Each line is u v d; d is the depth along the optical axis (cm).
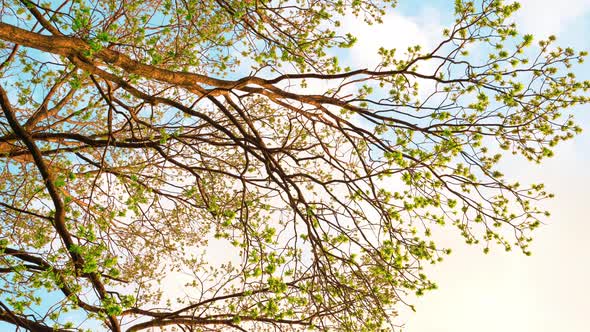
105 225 771
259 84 858
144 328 967
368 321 852
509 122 838
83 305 689
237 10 888
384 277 884
